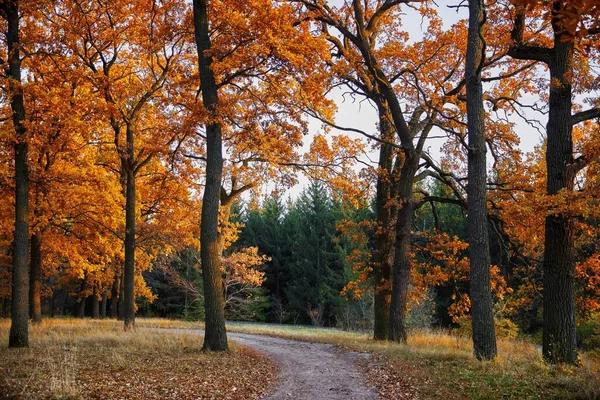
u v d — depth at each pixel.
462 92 19.47
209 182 13.98
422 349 13.84
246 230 60.25
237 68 14.21
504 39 14.03
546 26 15.13
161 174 22.89
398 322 17.58
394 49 18.56
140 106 20.86
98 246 24.30
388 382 9.74
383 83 17.45
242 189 23.73
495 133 17.30
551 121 12.13
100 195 21.33
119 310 33.59
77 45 18.39
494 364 10.48
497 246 31.12
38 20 16.16
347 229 20.48
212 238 13.80
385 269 19.52
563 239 11.66
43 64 16.12
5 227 21.12
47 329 19.52
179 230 22.97
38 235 22.77
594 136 12.13
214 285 13.59
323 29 19.36
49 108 14.51
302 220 57.12
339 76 17.39
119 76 21.28
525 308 27.39
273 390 9.45
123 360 10.83
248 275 32.91
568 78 11.64
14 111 14.02
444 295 40.44
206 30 14.51
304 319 54.59
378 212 20.12
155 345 13.92
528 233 16.42
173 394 8.45
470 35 12.67
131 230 21.05
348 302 45.72
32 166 14.24
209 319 13.51
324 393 9.17
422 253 22.98
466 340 18.42
